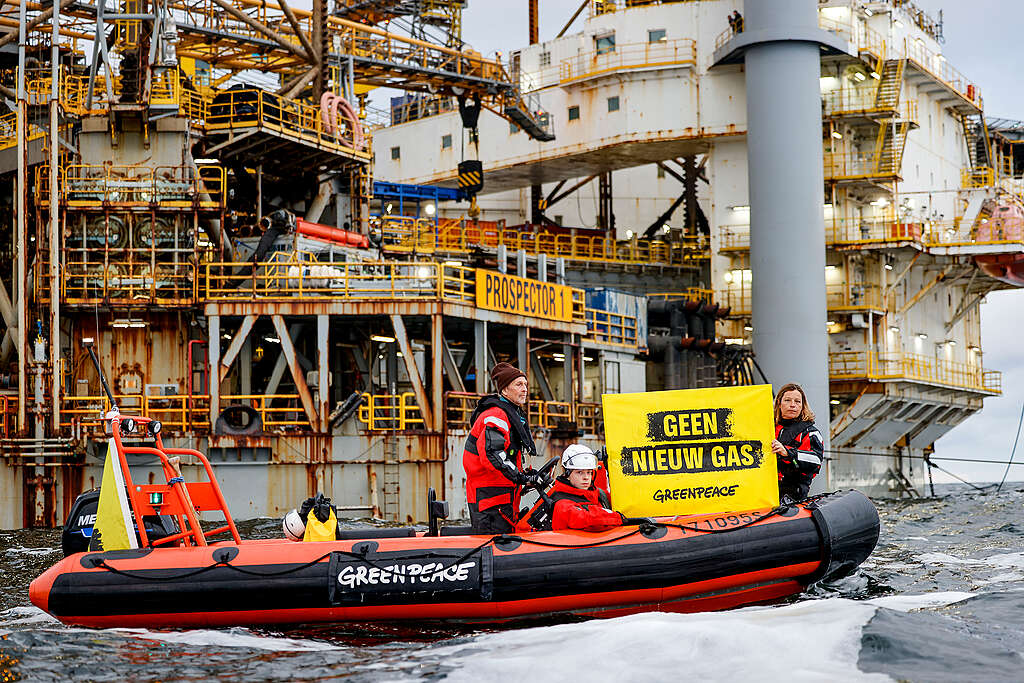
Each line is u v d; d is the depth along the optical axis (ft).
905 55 176.96
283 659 35.12
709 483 42.37
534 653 34.09
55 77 106.11
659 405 42.75
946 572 55.88
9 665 33.94
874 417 169.58
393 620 40.81
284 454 101.60
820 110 154.92
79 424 101.19
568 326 123.85
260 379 120.88
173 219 111.24
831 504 43.29
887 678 30.32
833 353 167.22
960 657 32.19
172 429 104.94
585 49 181.78
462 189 173.78
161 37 114.21
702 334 157.48
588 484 42.63
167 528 45.34
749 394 42.60
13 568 64.90
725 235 171.22
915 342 182.60
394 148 217.77
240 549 41.47
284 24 154.40
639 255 179.83
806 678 30.35
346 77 153.38
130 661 34.86
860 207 176.14
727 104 171.12
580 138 182.50
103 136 115.24
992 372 203.92
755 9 155.12
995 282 191.01
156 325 111.55
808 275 151.23
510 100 169.27
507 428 41.81
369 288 107.96
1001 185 214.07
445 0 168.45
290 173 135.23
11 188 125.08
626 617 39.34
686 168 190.49
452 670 32.65
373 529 44.62
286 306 105.29
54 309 103.81
